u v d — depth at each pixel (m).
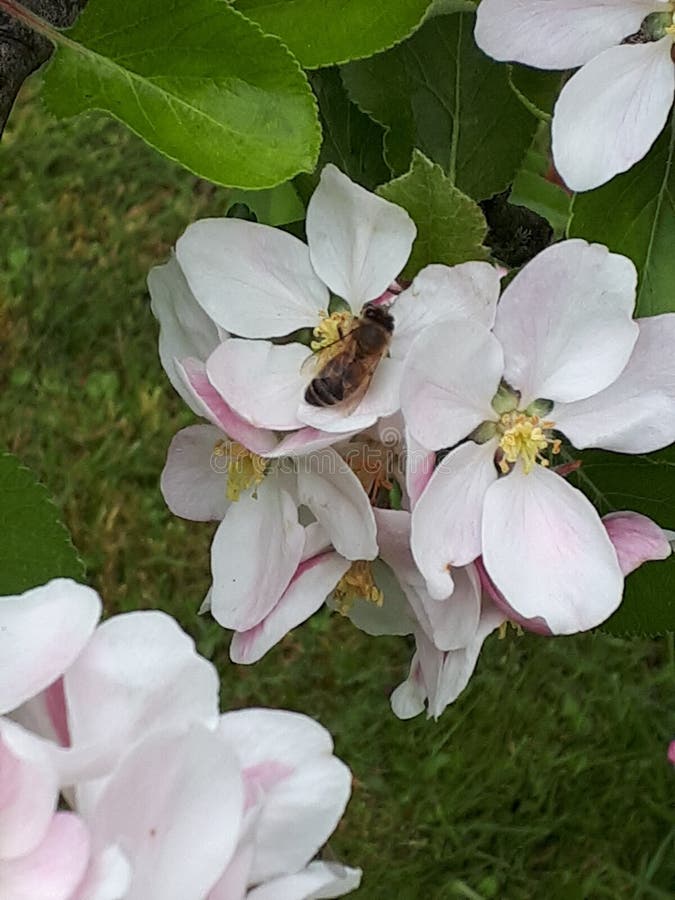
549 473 0.13
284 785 0.09
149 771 0.08
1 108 0.12
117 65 0.11
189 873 0.08
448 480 0.12
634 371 0.12
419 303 0.12
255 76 0.11
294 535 0.13
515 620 0.13
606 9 0.12
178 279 0.13
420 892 0.33
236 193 0.18
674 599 0.15
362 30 0.12
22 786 0.08
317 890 0.09
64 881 0.08
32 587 0.12
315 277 0.13
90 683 0.09
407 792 0.33
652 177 0.13
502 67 0.15
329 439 0.12
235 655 0.13
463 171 0.15
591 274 0.12
